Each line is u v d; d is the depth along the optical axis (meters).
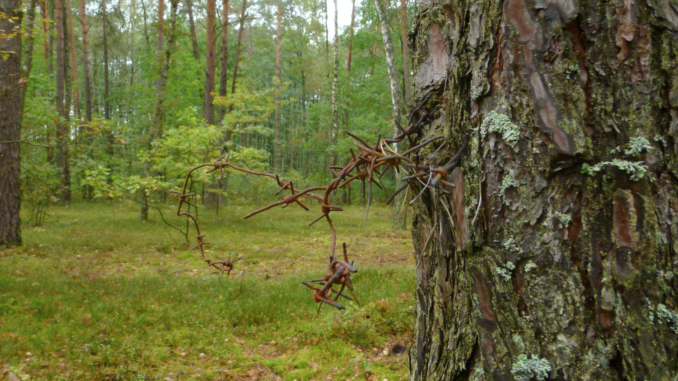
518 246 0.95
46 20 7.37
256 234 10.70
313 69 28.09
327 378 3.43
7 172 7.46
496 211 0.99
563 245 0.90
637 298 0.84
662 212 0.85
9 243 7.52
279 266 7.46
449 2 1.22
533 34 0.92
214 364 3.60
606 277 0.86
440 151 1.19
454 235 1.13
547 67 0.91
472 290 1.04
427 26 1.31
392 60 11.01
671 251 0.85
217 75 21.88
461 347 1.10
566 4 0.89
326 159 25.69
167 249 8.39
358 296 5.03
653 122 0.85
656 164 0.85
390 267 6.61
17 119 7.57
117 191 6.41
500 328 0.98
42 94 14.96
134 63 31.52
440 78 1.29
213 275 6.63
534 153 0.93
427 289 1.33
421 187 1.28
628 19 0.86
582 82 0.88
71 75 18.72
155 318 4.39
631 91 0.86
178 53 18.27
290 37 29.73
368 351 3.92
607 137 0.87
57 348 3.62
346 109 21.47
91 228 10.30
